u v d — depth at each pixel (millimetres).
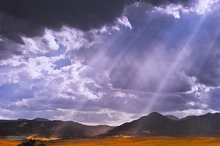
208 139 122938
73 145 121812
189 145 97250
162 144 106000
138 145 106562
